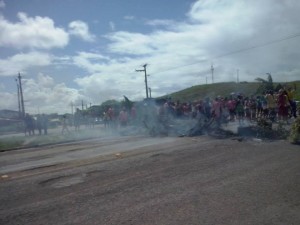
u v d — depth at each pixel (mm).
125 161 10680
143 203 6391
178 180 7844
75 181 8523
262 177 7648
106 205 6441
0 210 6656
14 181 9047
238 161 9469
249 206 5891
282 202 6012
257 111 20656
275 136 13773
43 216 6141
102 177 8688
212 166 9047
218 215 5566
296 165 8570
